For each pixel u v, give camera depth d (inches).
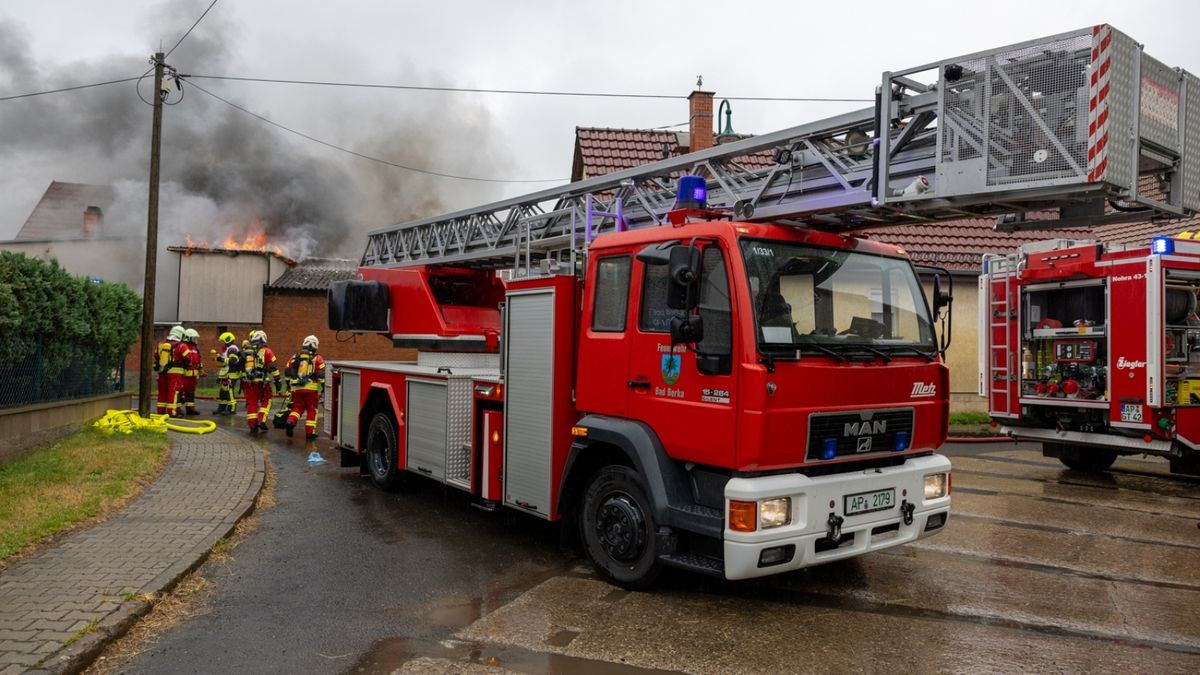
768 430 171.2
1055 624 183.0
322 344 877.2
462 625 179.2
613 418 208.7
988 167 175.0
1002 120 174.1
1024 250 397.7
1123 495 338.6
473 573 219.0
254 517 282.4
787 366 175.3
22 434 343.9
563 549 243.9
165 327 844.6
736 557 170.9
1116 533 270.2
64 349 394.3
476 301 380.5
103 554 214.7
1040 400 387.5
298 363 494.3
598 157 726.5
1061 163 164.7
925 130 195.5
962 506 313.7
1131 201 172.4
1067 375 379.9
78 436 399.5
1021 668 157.9
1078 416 378.6
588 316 218.7
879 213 208.5
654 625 179.5
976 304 614.5
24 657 146.7
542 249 335.6
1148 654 165.9
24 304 336.8
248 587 204.7
